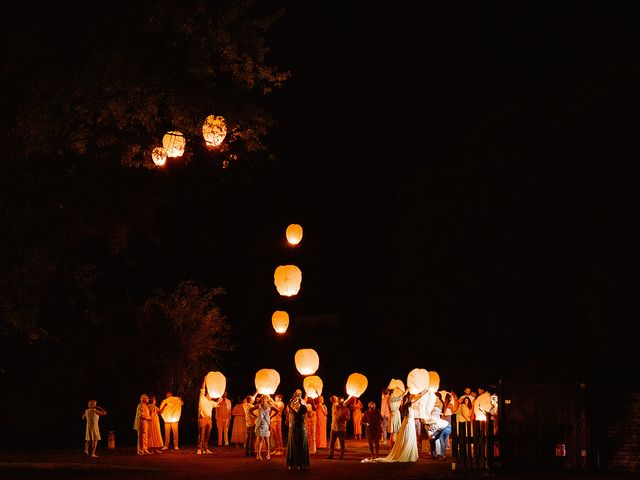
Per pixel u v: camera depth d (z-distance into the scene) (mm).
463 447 17172
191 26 17469
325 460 21109
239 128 19359
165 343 33531
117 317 33344
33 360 31391
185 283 35375
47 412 31250
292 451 18438
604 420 16219
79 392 31844
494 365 33406
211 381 24156
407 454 20188
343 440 21500
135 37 16688
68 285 22781
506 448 16562
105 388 32281
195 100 17734
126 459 21922
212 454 23641
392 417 22906
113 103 17094
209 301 35312
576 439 16203
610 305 23969
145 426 23672
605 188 25250
